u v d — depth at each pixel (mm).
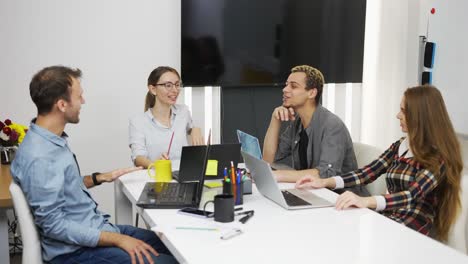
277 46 3760
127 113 3549
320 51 3906
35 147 1743
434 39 3504
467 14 3230
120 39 3461
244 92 3756
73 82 1856
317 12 3854
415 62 4238
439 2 3445
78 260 1811
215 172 2254
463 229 1960
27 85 3299
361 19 4000
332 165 2471
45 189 1700
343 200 1874
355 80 4062
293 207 1864
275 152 2924
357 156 2707
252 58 3693
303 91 2623
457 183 1905
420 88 2006
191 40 3508
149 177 2414
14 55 3244
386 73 4211
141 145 2867
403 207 1909
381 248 1456
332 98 4098
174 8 3561
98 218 1954
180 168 2246
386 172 2209
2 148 2734
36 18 3258
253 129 3797
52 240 1823
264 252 1422
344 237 1551
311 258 1377
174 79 2895
